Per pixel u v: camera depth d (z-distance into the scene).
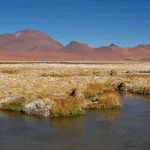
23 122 28.19
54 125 27.31
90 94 40.16
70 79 53.16
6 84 45.00
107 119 29.69
